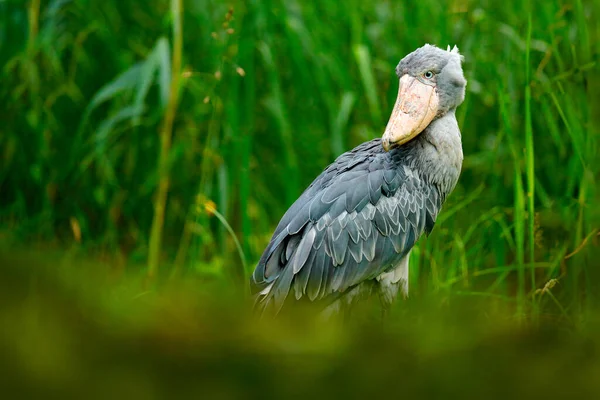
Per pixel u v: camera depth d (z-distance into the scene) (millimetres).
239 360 3992
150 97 10078
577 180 9070
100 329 3824
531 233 7711
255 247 9141
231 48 9203
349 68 9758
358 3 9805
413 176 7246
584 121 8859
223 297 7219
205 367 3896
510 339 4523
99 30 10102
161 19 10195
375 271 7098
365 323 6434
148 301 5852
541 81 8711
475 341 4410
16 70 10289
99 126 9719
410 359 4227
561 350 4445
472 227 8406
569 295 8195
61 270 4383
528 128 7602
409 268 8086
